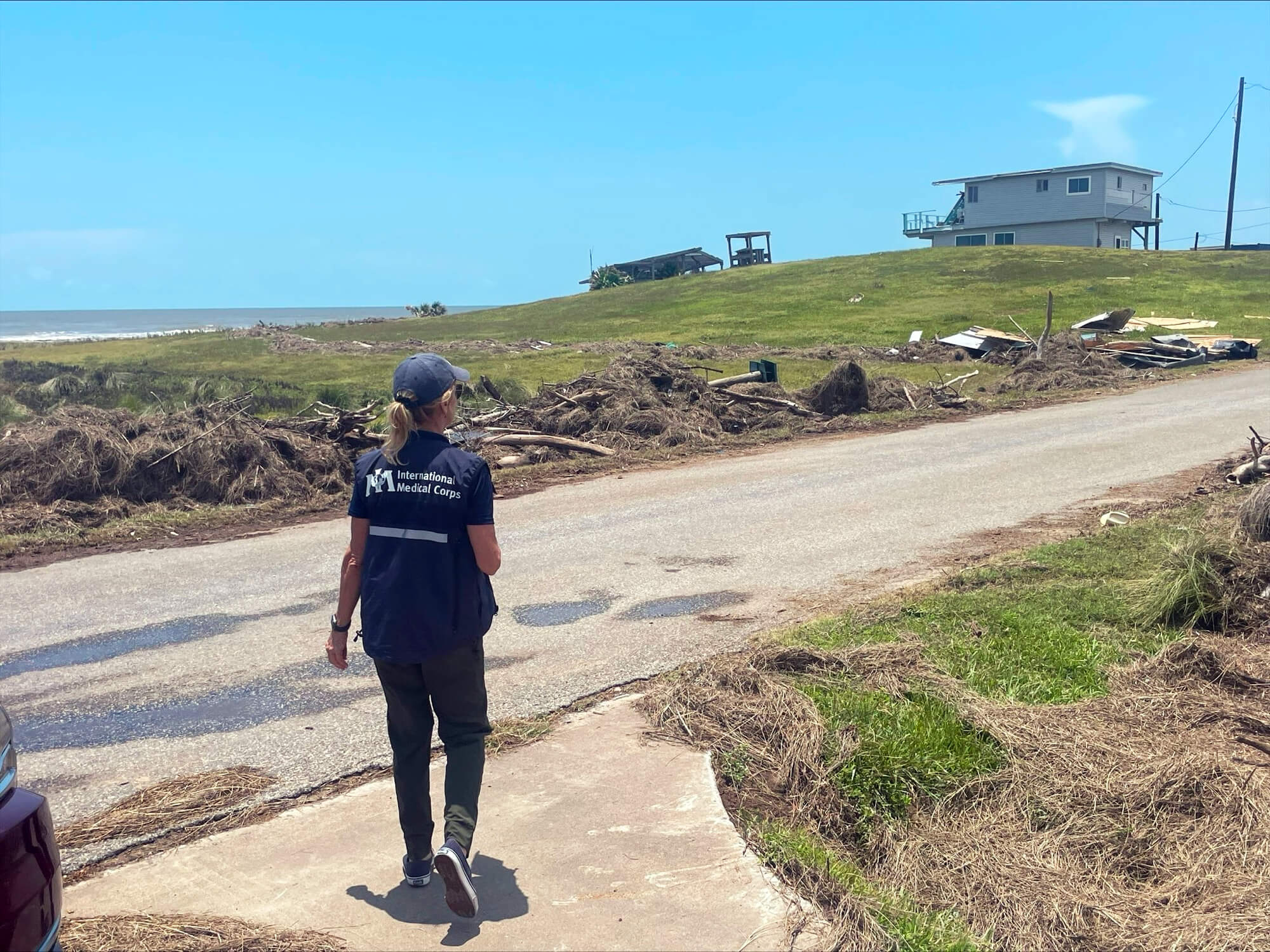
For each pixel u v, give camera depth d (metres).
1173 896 3.74
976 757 4.68
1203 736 4.86
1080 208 65.50
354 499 3.67
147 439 12.98
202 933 3.37
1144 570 7.70
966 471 13.45
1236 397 21.52
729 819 4.12
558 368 30.66
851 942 3.32
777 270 64.81
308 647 6.91
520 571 8.91
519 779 4.51
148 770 4.91
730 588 8.03
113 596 8.57
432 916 3.49
